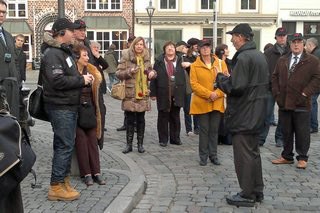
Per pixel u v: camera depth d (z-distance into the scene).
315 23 32.16
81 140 5.99
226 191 6.11
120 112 13.62
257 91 5.38
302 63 7.14
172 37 32.22
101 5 32.47
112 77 18.23
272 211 5.36
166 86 8.73
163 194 5.99
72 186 5.93
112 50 18.17
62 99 5.23
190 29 32.09
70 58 5.28
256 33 32.19
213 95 7.20
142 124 8.30
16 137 2.96
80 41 6.36
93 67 6.10
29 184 5.96
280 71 7.37
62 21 5.28
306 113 7.19
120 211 5.02
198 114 7.39
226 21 31.83
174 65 8.83
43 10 32.66
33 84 22.98
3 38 5.82
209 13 31.86
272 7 31.92
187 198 5.82
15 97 4.82
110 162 7.36
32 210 5.02
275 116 12.97
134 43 8.05
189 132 10.07
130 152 8.32
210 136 7.49
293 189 6.21
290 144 7.48
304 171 7.13
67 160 5.38
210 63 7.38
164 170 7.17
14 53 5.96
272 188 6.24
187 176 6.83
